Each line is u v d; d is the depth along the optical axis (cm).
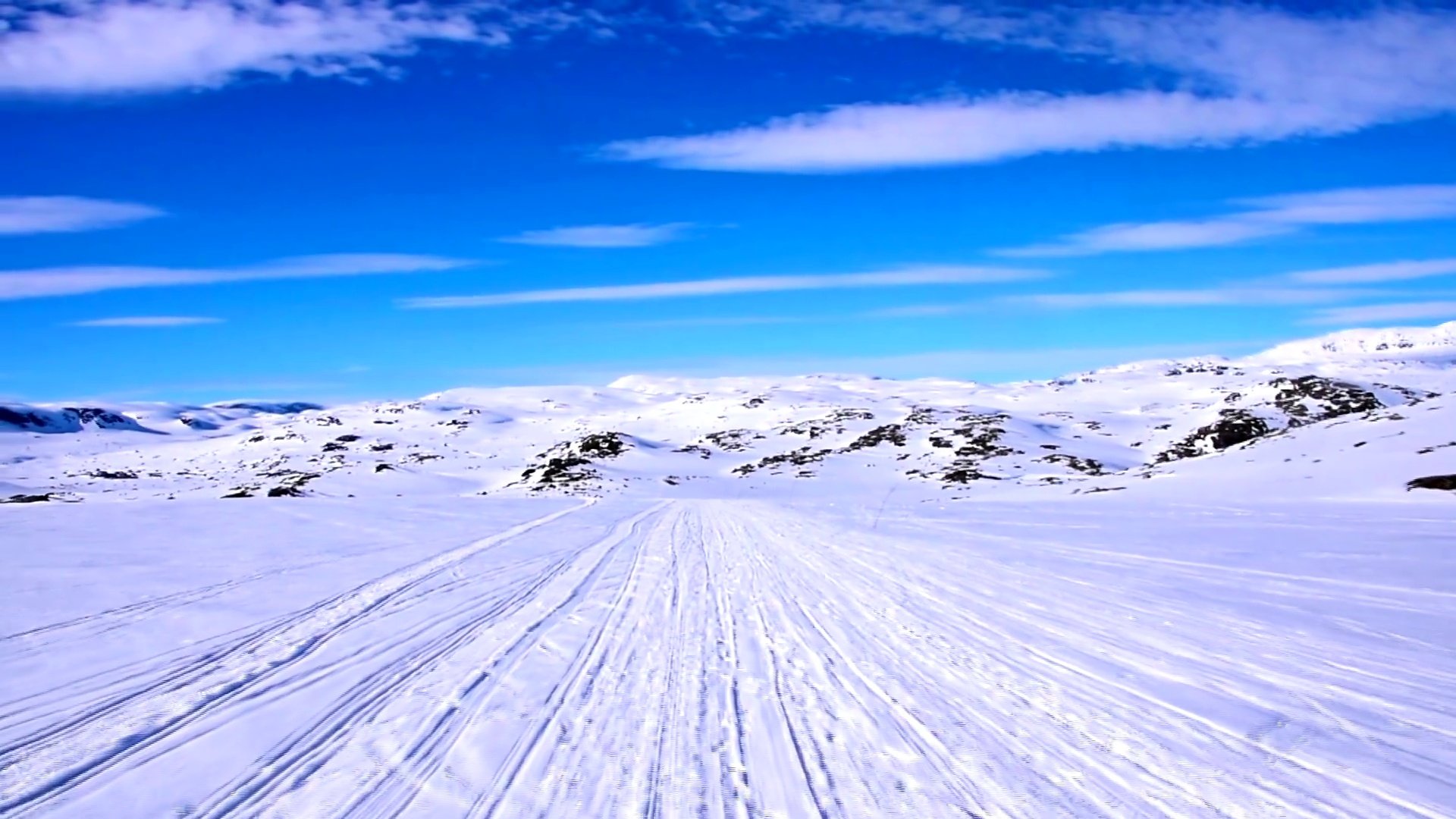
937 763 530
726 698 682
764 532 2405
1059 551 1783
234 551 1705
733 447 12131
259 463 15538
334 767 528
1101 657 795
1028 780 498
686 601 1167
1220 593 1170
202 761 539
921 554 1750
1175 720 604
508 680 738
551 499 5256
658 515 3375
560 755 551
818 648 855
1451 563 1402
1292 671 732
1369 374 18888
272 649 848
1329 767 509
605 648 865
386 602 1134
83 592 1193
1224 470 4075
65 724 609
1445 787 475
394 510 3247
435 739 583
